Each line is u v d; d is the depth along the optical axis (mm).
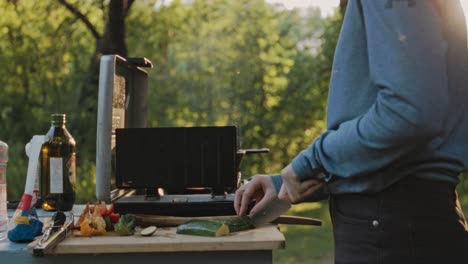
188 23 10219
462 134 1184
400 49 1068
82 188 8266
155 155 1640
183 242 1365
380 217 1157
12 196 8531
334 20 9516
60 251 1363
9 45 9039
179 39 10133
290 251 8156
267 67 10148
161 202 1610
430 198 1142
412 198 1144
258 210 1449
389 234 1148
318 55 10125
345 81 1192
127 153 1645
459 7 1191
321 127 10258
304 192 1277
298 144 10297
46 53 9078
